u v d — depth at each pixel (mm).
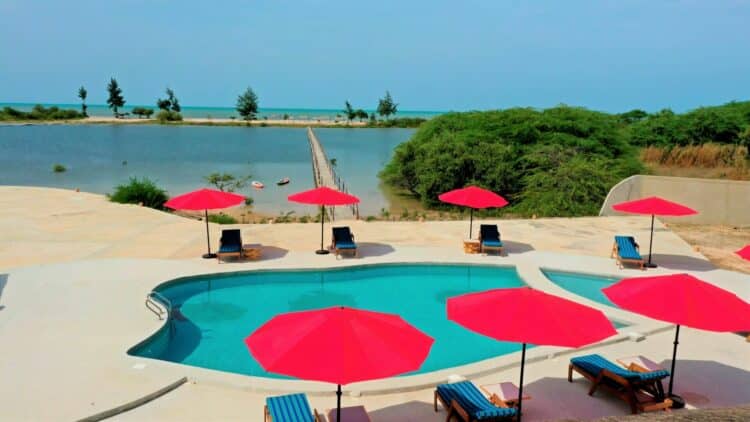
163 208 22922
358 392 7402
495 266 14312
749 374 8211
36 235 16453
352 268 13875
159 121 115812
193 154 51625
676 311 6258
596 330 5758
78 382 7410
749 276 13406
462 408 6281
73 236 16406
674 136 35875
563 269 13906
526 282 12984
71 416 6562
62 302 10727
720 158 28422
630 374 6984
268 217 22469
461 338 10227
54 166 38531
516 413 6270
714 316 6121
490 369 8172
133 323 9648
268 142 70375
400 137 88125
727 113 35812
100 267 13227
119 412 6809
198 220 19438
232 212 23531
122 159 45781
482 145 28547
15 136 71938
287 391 7375
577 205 23344
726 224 19734
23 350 8430
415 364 5020
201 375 7707
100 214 19719
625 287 7195
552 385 7781
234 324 10781
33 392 7121
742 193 19328
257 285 13258
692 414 3377
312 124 127938
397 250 15461
